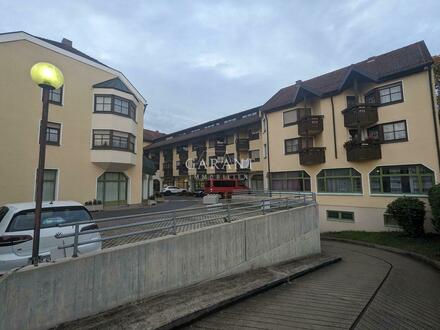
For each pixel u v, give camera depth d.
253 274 7.03
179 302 4.77
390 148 16.30
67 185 16.81
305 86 20.03
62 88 16.94
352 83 18.08
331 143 19.06
